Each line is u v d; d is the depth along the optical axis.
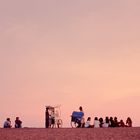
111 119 31.52
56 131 21.16
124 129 21.84
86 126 31.17
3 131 21.41
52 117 33.34
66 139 16.02
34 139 16.11
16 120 30.72
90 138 16.19
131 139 15.29
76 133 19.11
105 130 21.17
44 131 21.31
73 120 32.31
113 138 15.86
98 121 31.27
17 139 16.11
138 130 20.19
